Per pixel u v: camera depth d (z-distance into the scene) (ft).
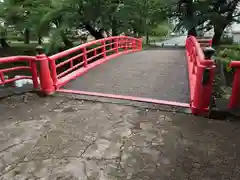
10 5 55.31
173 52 40.50
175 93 15.46
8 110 13.01
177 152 9.07
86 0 50.29
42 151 9.18
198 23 68.18
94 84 17.93
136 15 60.13
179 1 64.90
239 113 11.51
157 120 11.63
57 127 11.10
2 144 9.66
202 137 10.05
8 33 67.51
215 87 23.71
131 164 8.42
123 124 11.32
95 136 10.28
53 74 15.84
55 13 49.14
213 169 8.11
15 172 7.99
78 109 13.12
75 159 8.69
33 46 74.74
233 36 83.05
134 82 18.40
